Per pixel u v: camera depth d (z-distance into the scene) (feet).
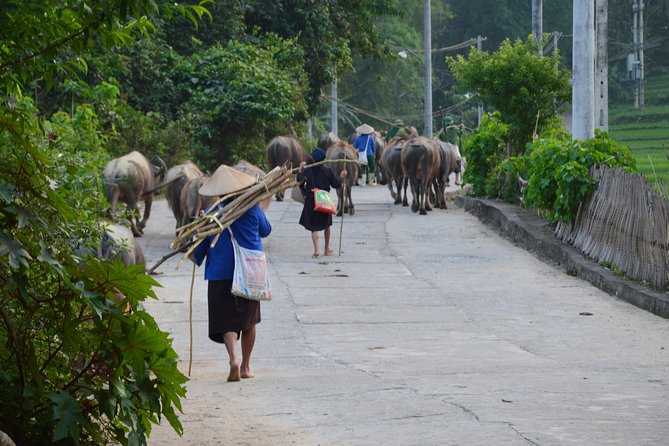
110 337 23.39
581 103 83.46
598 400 33.17
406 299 62.44
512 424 29.19
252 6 169.17
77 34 23.24
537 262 76.48
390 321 55.83
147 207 88.22
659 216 59.93
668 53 298.56
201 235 39.65
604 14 93.91
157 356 23.67
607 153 75.25
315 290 65.26
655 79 294.87
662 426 28.60
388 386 36.99
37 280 23.36
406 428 29.45
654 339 50.49
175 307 59.00
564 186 73.31
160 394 24.18
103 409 22.86
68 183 26.43
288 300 61.77
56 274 22.47
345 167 102.58
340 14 180.96
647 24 291.17
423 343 49.85
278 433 29.71
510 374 39.73
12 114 22.40
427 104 193.06
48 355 24.12
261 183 40.63
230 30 155.94
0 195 21.17
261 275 40.32
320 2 172.76
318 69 175.63
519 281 68.85
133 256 40.55
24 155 22.57
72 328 23.00
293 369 43.27
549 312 58.29
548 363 43.32
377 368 42.68
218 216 40.34
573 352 47.37
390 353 47.06
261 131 145.59
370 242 87.04
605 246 68.90
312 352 47.62
